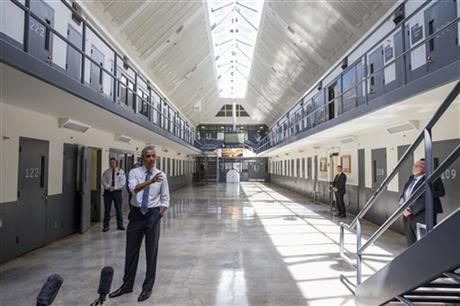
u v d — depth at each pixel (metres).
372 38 8.16
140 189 3.43
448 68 3.58
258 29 14.46
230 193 17.48
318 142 12.05
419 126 6.11
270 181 29.11
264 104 24.39
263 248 5.61
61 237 6.32
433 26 5.84
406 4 6.69
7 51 3.01
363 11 8.18
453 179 5.08
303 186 16.19
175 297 3.46
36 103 4.89
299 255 5.15
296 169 18.00
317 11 9.54
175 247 5.69
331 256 5.09
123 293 3.52
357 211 9.20
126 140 10.35
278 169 24.75
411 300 2.61
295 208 11.05
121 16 8.76
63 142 6.46
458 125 5.01
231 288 3.72
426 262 1.81
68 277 4.09
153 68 13.13
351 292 3.60
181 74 16.05
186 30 12.45
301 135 10.94
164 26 10.90
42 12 5.95
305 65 13.35
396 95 4.73
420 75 6.21
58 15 6.49
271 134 23.91
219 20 14.88
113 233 6.80
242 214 9.68
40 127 5.68
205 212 10.14
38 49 5.83
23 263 4.68
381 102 5.19
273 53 15.12
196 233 6.91
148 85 10.02
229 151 26.47
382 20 7.55
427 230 1.83
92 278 4.05
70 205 6.70
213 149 26.66
